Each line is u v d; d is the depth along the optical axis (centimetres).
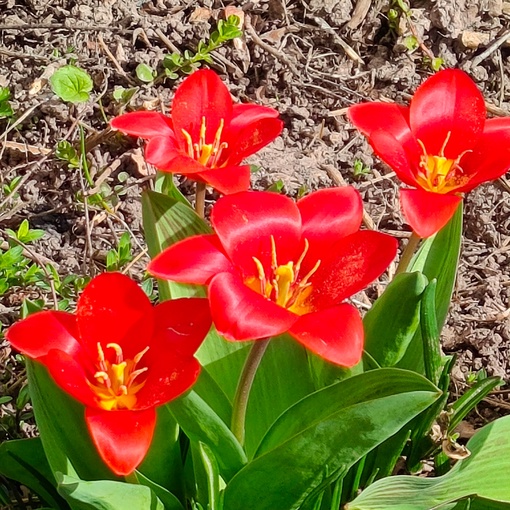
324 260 43
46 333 41
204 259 40
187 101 51
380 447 54
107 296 41
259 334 37
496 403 68
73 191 77
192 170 46
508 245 79
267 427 51
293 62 86
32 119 80
